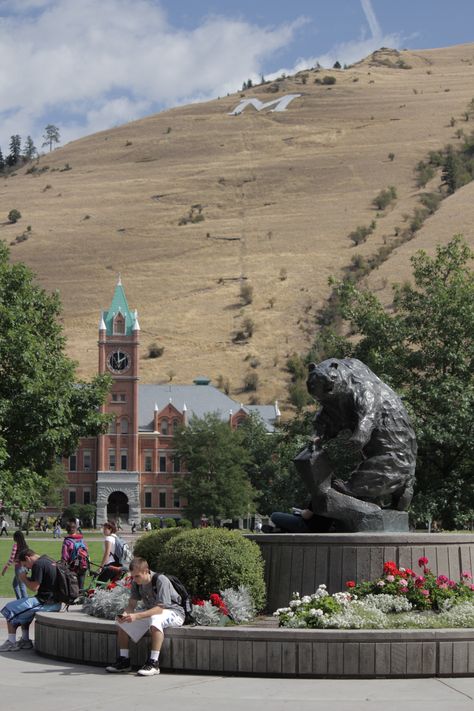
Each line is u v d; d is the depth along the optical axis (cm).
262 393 19538
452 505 4722
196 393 16688
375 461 2297
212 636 1784
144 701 1545
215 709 1481
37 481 4934
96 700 1557
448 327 4906
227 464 12900
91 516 14588
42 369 5009
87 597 2292
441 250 5247
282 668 1748
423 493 4725
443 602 1977
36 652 2119
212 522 13025
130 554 2756
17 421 4906
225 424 13075
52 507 15200
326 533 2236
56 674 1814
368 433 2275
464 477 4781
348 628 1812
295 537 2175
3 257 5478
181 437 13038
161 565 2097
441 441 4497
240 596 2009
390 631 1741
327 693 1603
